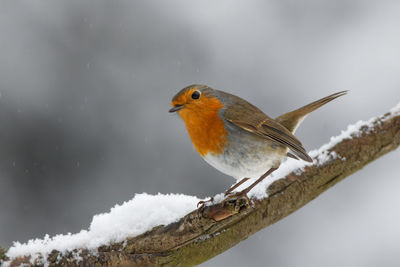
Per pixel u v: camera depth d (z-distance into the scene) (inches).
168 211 212.2
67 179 454.9
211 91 265.1
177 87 494.6
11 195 441.7
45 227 435.5
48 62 486.9
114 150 468.1
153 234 203.9
